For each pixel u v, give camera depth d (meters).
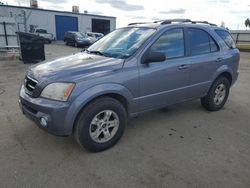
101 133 3.19
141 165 2.93
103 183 2.59
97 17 40.00
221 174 2.79
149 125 4.11
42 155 3.09
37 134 3.64
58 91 2.83
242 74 9.59
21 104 3.28
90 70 3.05
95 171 2.79
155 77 3.56
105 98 3.10
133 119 4.36
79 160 3.00
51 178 2.64
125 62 3.30
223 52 4.70
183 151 3.28
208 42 4.47
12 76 7.90
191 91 4.24
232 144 3.53
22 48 10.72
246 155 3.22
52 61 3.61
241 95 6.32
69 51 17.86
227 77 5.03
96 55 3.73
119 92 3.17
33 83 3.13
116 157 3.09
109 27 42.16
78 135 3.00
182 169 2.87
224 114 4.78
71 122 2.86
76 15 37.44
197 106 5.20
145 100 3.56
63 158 3.04
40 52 11.16
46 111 2.82
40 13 33.62
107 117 3.17
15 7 31.06
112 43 3.96
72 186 2.53
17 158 3.00
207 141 3.60
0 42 14.33
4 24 14.17
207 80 4.48
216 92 4.81
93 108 2.97
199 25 4.38
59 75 2.94
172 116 4.57
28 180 2.60
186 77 4.05
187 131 3.93
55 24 35.59
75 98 2.82
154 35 3.61
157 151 3.26
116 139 3.34
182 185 2.58
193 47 4.18
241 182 2.65
